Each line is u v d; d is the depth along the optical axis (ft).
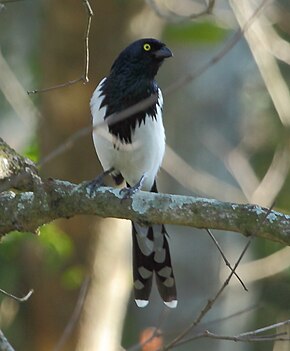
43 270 46.78
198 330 49.67
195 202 25.39
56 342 48.24
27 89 55.42
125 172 33.99
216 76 52.29
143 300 32.86
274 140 56.75
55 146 46.93
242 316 54.19
